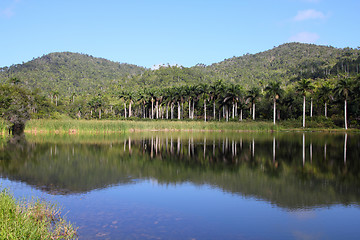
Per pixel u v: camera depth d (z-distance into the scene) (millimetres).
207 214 10398
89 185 14523
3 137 42781
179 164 20969
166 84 182750
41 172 17641
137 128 65062
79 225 9195
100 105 117875
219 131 66438
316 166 20469
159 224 9391
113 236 8375
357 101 75312
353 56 189875
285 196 12805
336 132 63375
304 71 184750
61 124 52281
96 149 29109
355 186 14656
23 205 9680
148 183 15070
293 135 53406
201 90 91250
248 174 17594
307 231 9016
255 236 8562
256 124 68688
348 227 9352
